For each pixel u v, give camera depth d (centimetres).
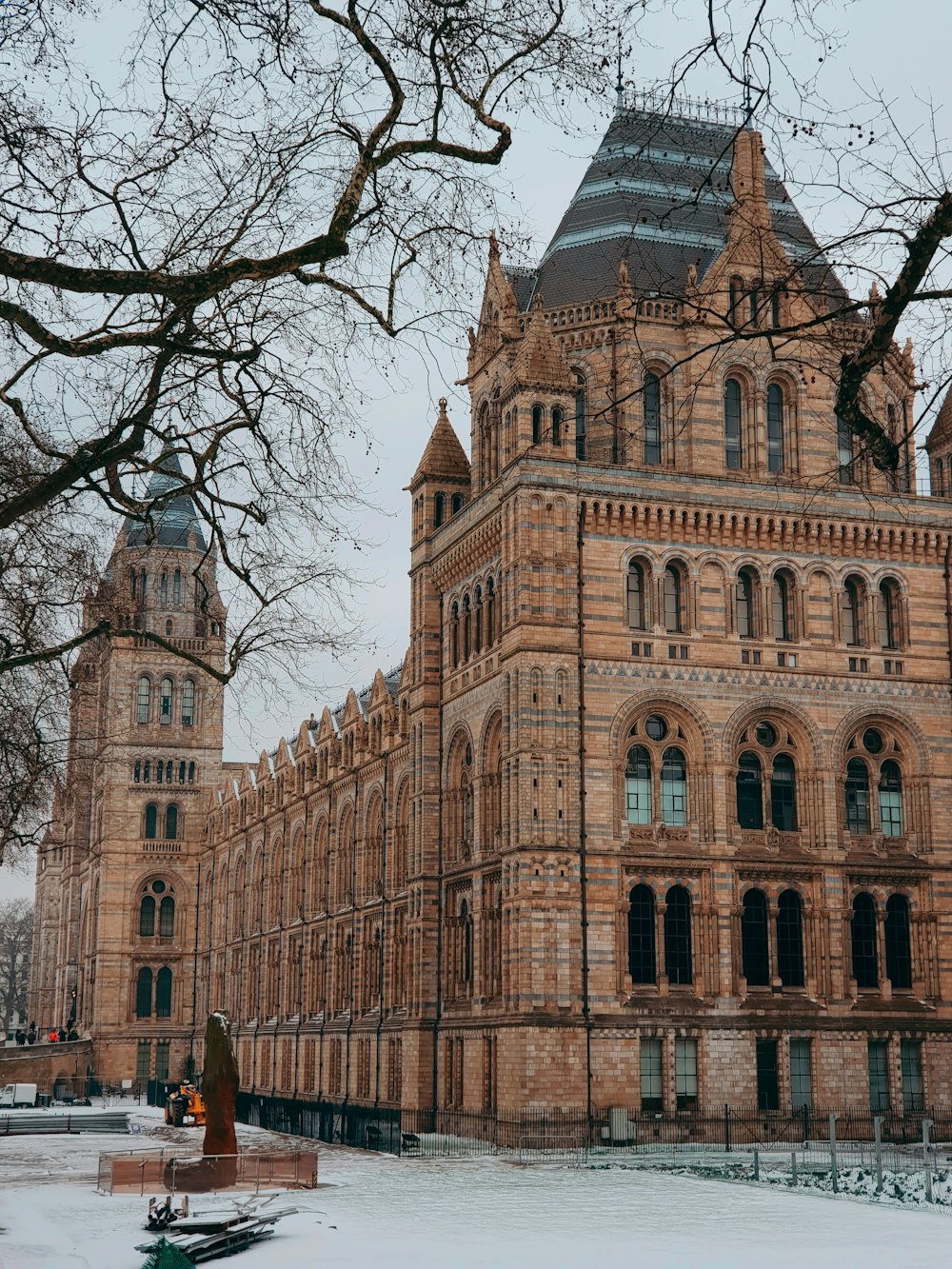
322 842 12056
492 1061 7525
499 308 8312
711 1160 6531
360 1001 10344
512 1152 6900
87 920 16575
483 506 8062
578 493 7569
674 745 7588
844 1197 5103
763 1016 7350
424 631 8769
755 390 7981
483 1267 3628
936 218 2062
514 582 7494
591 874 7262
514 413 7650
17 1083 13338
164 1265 3306
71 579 4338
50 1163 7031
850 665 7862
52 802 6234
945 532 8081
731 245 7931
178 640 15950
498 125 2581
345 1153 7188
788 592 7888
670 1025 7212
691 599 7675
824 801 7694
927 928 7750
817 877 7619
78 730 6606
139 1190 5409
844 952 7550
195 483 3234
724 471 7875
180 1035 15438
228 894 14588
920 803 7862
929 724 7938
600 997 7144
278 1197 5197
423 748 8619
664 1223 4425
